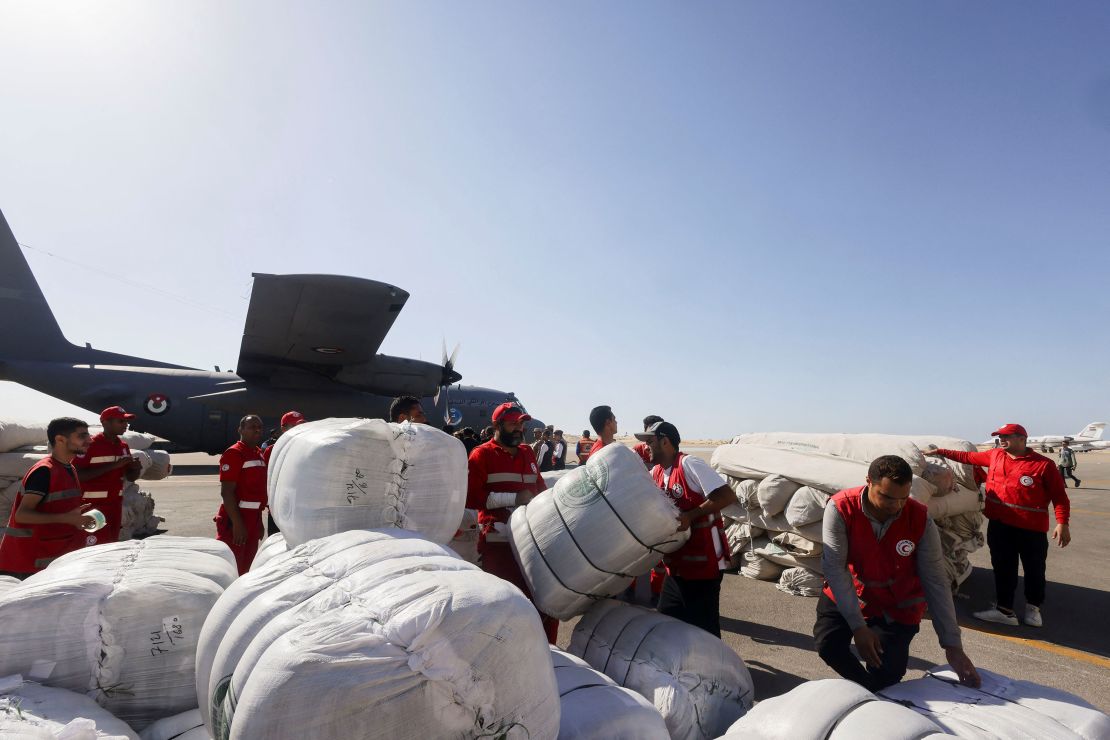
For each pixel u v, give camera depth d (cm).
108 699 178
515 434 370
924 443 540
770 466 548
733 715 245
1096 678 354
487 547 351
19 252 1426
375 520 214
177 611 189
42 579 196
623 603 290
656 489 252
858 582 273
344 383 1408
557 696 144
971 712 191
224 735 139
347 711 113
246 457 468
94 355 1500
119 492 454
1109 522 1005
